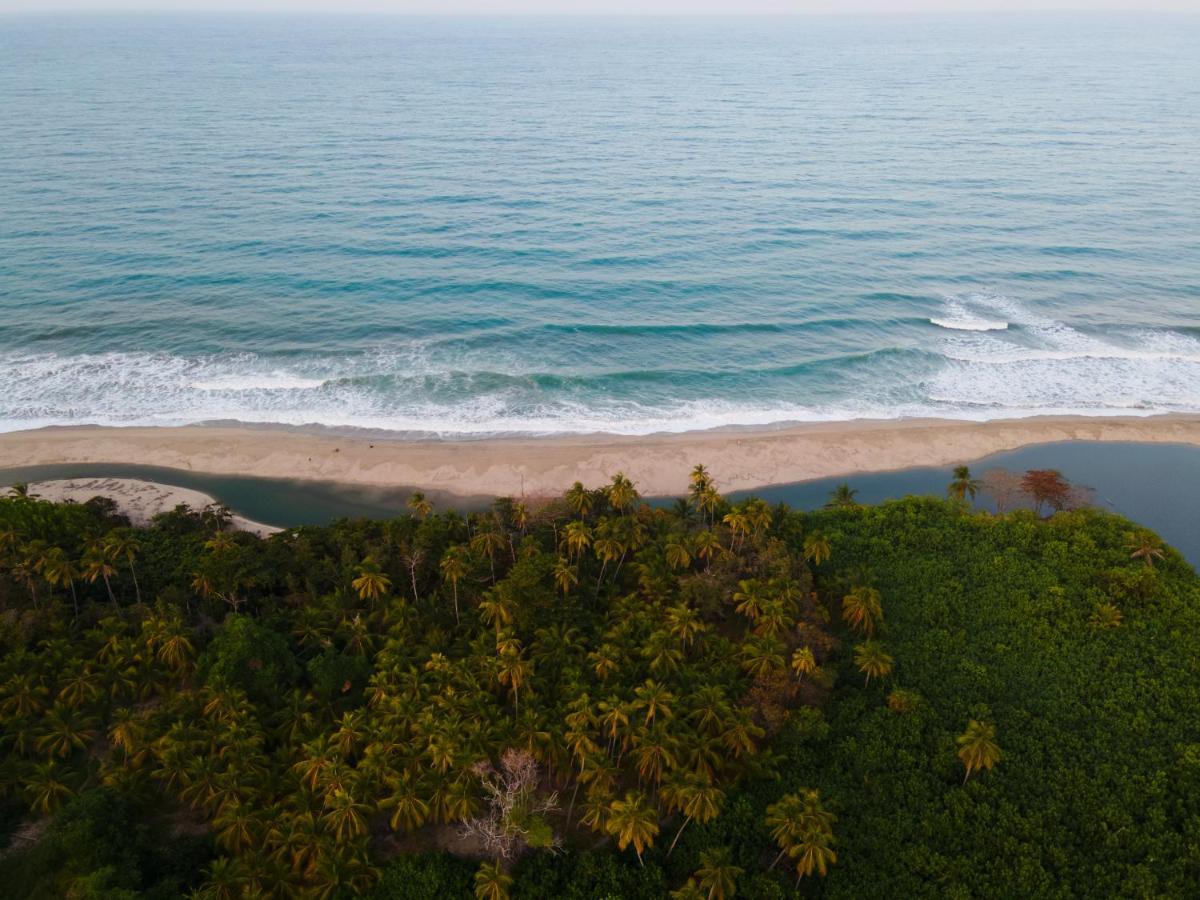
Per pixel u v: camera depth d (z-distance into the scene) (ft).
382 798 158.30
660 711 170.81
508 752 161.79
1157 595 224.74
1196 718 189.37
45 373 344.08
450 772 158.61
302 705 176.96
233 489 280.72
